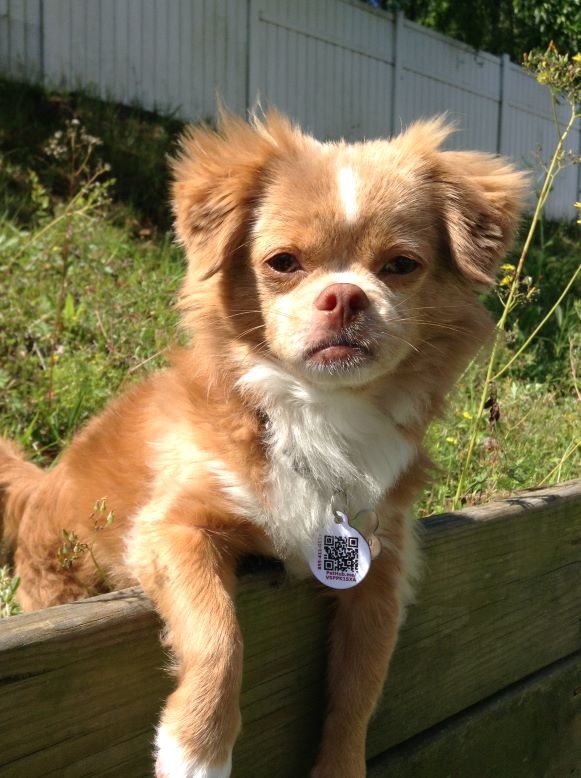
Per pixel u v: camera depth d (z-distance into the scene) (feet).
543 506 1.52
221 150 1.44
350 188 1.32
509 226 1.45
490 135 8.34
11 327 2.48
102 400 2.26
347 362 1.24
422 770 1.33
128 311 2.78
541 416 2.63
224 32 5.98
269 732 1.13
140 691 0.95
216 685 0.99
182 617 1.05
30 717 0.81
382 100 7.23
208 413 1.28
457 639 1.39
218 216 1.36
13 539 1.71
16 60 4.98
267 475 1.24
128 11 5.45
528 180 1.52
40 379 2.33
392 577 1.28
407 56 7.34
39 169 4.23
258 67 6.23
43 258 2.94
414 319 1.34
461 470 2.04
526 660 1.53
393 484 1.35
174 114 5.59
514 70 8.43
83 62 5.28
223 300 1.35
